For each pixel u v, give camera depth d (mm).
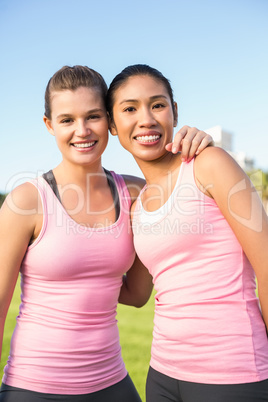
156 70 2023
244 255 1772
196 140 1836
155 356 1848
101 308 1984
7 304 1890
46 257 1884
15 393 1823
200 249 1765
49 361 1840
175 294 1782
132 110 1979
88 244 1932
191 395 1682
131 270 2348
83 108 1956
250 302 1723
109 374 1979
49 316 1892
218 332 1660
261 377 1624
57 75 2002
